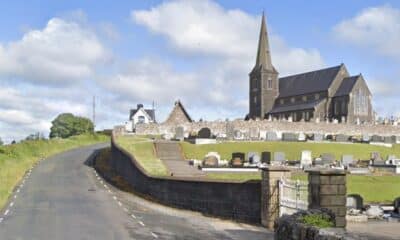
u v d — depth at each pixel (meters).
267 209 22.06
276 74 130.75
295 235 12.77
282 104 128.00
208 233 20.06
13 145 63.00
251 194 23.75
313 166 46.59
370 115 112.88
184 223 22.92
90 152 67.81
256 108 131.25
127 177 41.88
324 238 10.68
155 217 24.77
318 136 69.75
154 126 76.31
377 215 24.44
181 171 41.25
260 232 20.59
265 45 131.62
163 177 31.48
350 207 25.22
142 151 52.25
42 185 38.25
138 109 116.62
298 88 124.88
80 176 44.66
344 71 117.00
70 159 59.09
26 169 49.16
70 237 18.72
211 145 57.38
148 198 32.66
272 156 53.41
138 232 19.97
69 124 120.44
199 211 27.22
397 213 25.16
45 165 53.06
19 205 28.34
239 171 42.03
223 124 78.44
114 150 51.41
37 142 69.88
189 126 77.75
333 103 115.00
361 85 112.12
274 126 80.56
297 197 20.39
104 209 27.20
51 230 20.31
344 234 10.44
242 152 52.81
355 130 86.56
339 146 62.25
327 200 15.92
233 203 24.84
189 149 55.09
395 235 18.20
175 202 29.55
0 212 25.67
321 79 119.19
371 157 57.00
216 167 43.91
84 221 22.86
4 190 33.69
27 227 21.06
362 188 34.91
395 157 57.91
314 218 13.19
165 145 55.69
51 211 26.11
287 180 21.94
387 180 38.62
